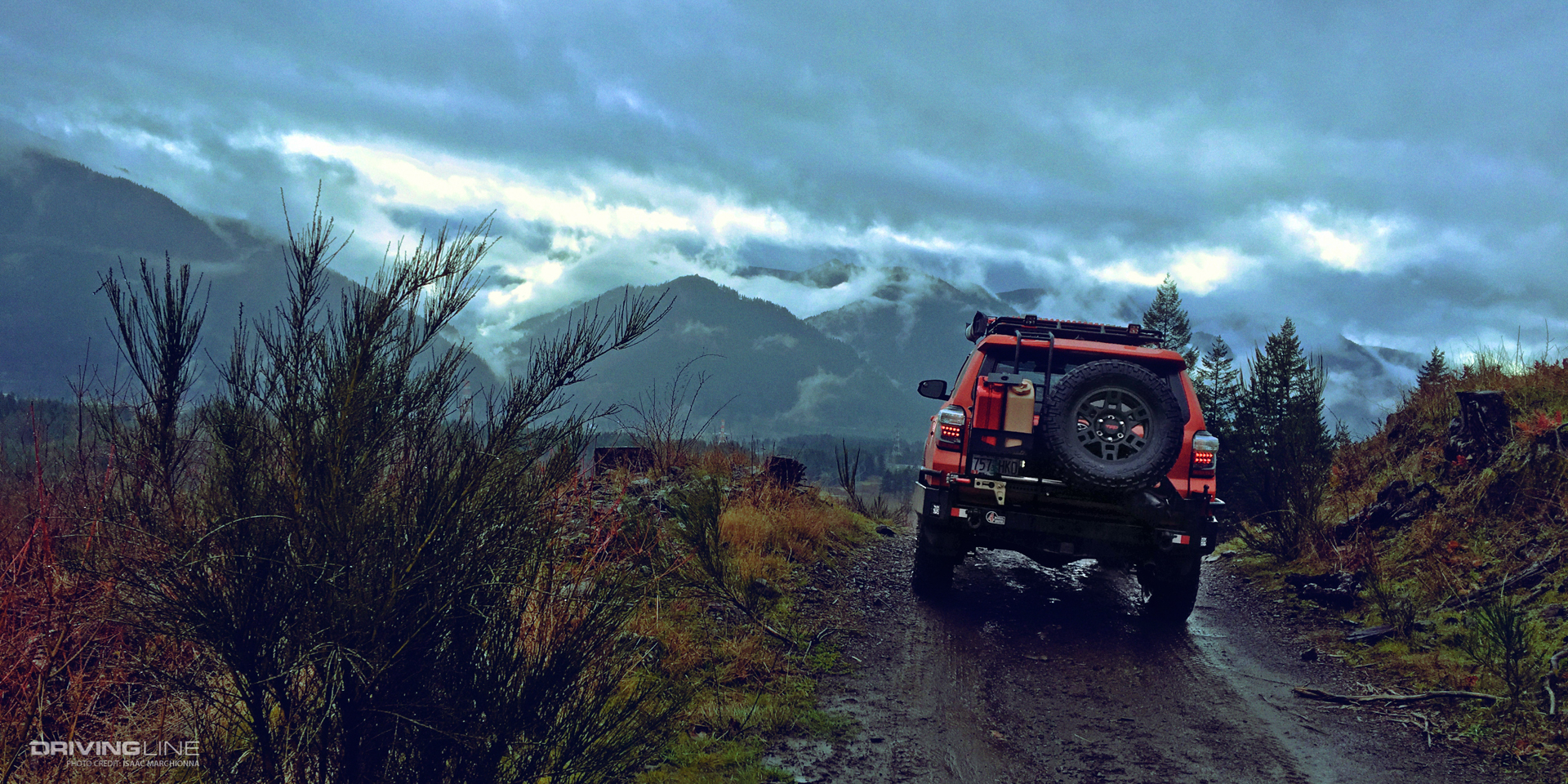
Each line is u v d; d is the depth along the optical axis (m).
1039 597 6.79
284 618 2.13
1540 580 5.45
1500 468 6.73
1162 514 5.50
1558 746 3.78
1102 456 5.57
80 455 2.39
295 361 2.21
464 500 2.28
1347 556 7.00
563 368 2.50
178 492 2.13
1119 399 5.55
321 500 2.11
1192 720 4.27
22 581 2.52
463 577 2.30
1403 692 4.64
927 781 3.50
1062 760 3.77
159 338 2.12
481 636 2.47
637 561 5.10
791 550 6.91
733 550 6.30
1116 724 4.20
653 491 6.85
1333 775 3.67
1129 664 5.15
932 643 5.35
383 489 2.26
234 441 2.13
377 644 2.18
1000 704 4.41
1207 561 8.84
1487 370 8.87
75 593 2.42
